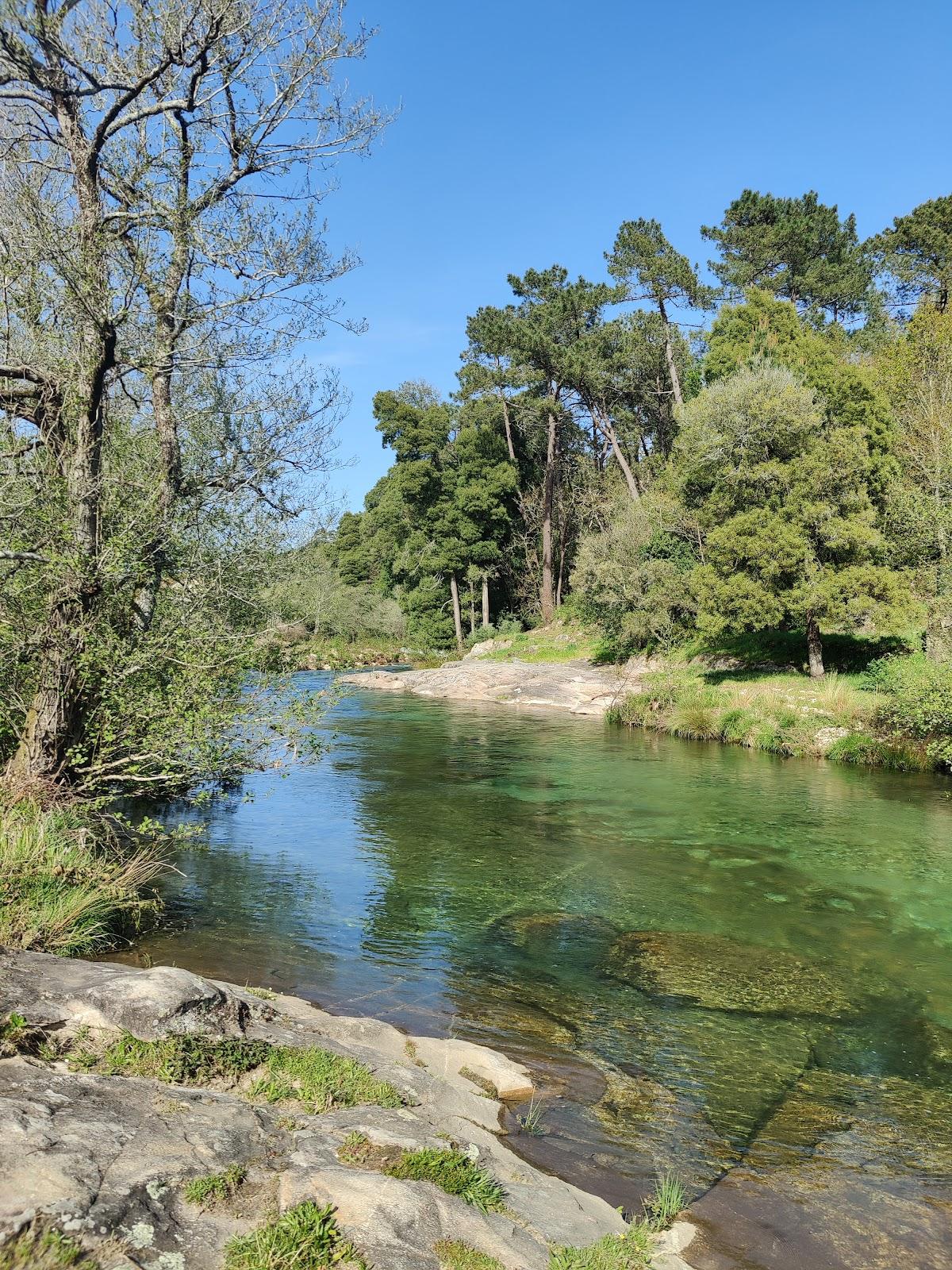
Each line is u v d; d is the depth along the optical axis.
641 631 31.41
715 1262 3.79
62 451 9.00
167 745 8.67
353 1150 3.70
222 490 10.48
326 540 11.41
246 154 9.96
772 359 30.48
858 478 23.22
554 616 46.19
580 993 7.10
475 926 8.63
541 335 41.06
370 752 19.94
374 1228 3.12
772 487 23.72
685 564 31.22
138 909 8.23
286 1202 3.19
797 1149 4.88
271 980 6.81
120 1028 4.44
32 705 8.87
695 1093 5.51
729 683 24.89
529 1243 3.38
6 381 8.88
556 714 27.94
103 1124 3.49
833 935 8.59
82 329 8.79
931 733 17.56
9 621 8.44
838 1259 3.90
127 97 8.69
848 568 22.39
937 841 12.18
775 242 41.81
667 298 42.38
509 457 50.22
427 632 51.25
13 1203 2.79
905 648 23.98
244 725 9.34
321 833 12.20
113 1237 2.80
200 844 11.25
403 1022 6.27
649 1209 4.19
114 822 10.93
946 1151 4.92
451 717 27.00
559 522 49.84
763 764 18.45
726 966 7.77
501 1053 5.81
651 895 9.77
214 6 8.77
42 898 6.84
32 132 9.30
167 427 9.78
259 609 10.75
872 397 26.92
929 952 8.17
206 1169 3.34
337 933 8.20
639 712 24.70
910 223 40.00
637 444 49.00
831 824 13.11
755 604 22.95
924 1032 6.52
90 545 8.74
